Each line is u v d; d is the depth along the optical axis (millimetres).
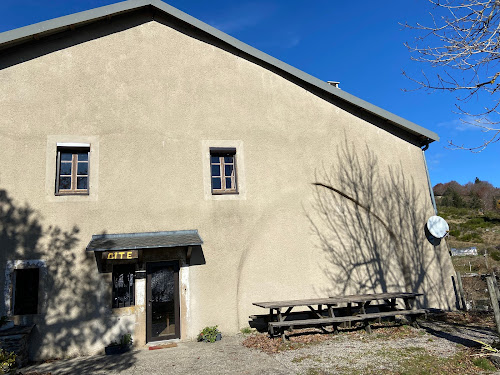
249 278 9516
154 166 9328
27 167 8484
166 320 8789
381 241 10828
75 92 9133
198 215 9414
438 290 10898
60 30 9195
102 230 8664
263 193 10055
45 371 6895
